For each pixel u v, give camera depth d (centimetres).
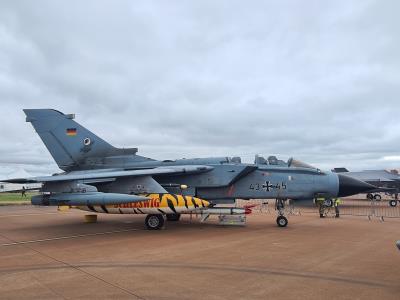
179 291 554
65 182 1216
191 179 1429
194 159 1498
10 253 862
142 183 1330
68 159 1580
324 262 741
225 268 695
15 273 668
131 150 1570
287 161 1502
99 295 537
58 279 625
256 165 1421
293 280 612
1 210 2416
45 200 1227
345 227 1329
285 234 1148
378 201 3375
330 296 528
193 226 1371
